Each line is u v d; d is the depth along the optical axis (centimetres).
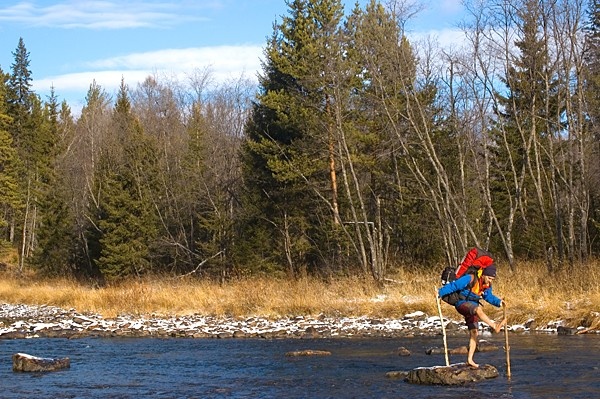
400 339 1619
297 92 3459
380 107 3250
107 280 4144
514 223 3559
